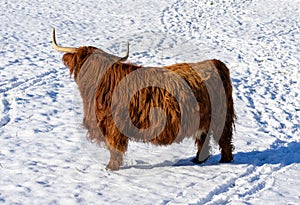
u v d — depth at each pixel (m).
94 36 20.27
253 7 27.27
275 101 12.83
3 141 9.09
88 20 23.17
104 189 7.04
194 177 7.58
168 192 6.97
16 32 19.92
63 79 14.31
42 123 10.38
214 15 25.38
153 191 7.00
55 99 12.30
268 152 8.94
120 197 6.77
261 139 9.74
